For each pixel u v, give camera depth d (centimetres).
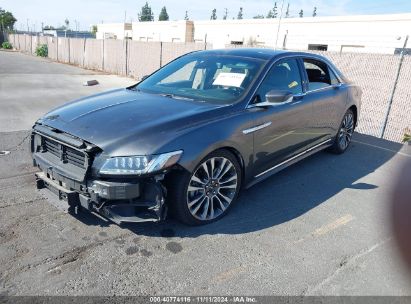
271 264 298
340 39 2466
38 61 2850
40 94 1150
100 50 2253
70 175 311
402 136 800
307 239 337
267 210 388
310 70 492
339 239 338
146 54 1778
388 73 891
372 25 2291
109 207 305
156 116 334
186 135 316
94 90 1315
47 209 368
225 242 325
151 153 295
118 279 272
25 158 517
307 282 279
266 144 395
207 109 353
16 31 6019
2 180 436
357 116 609
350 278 286
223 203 366
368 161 565
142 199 307
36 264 283
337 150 581
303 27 2683
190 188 327
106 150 295
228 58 440
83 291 258
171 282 271
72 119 338
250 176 389
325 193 438
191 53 499
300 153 473
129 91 435
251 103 379
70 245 309
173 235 330
